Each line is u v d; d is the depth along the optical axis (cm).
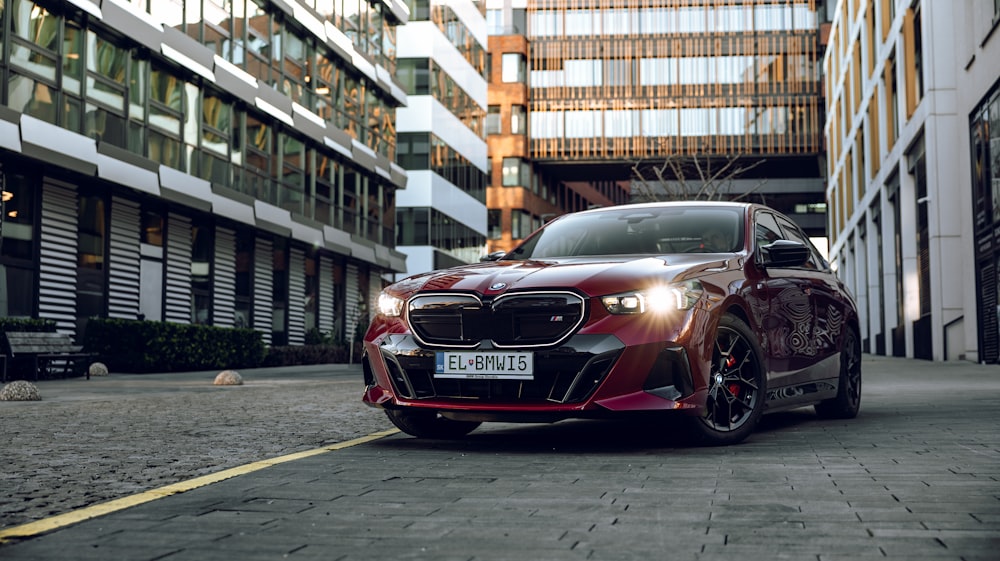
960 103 2233
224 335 2386
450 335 553
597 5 6069
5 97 1784
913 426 663
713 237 650
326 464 497
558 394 529
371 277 3856
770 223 705
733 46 5966
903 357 2866
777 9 5950
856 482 420
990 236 1980
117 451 576
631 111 6016
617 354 520
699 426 550
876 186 3312
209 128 2522
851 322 762
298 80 3062
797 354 661
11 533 330
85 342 2031
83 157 1955
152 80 2286
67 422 780
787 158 6000
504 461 505
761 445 565
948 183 2297
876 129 3391
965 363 2114
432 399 557
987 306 2052
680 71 5994
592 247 664
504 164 6031
